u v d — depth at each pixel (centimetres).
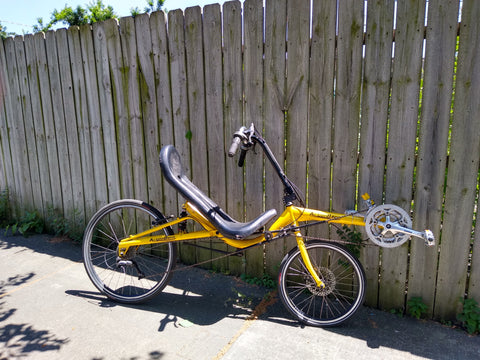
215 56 291
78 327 242
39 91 389
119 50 330
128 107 338
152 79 321
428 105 233
